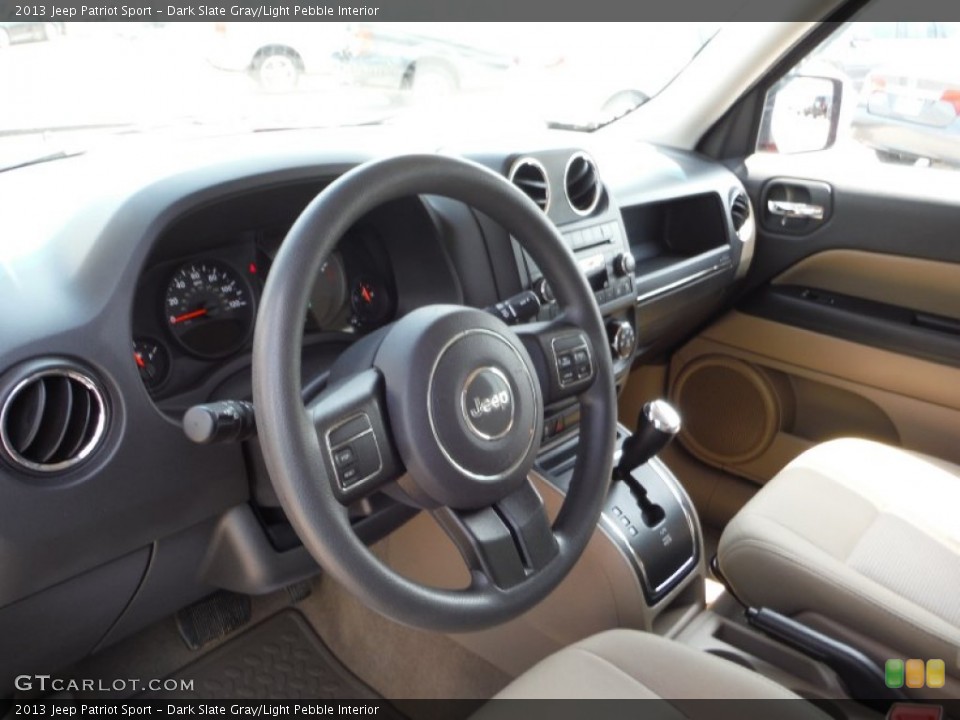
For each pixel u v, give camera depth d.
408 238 1.31
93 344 0.92
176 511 1.03
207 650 1.58
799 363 1.95
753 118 2.05
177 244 1.09
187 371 1.16
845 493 1.40
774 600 1.32
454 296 1.32
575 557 1.00
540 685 1.00
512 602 0.92
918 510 1.34
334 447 0.83
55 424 0.90
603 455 1.07
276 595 1.64
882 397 1.86
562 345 1.05
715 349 2.08
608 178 1.75
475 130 1.65
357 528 1.16
